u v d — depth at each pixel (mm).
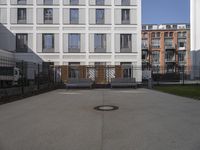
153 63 73188
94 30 36562
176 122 7324
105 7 36688
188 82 32938
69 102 12023
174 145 5195
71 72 32438
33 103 11688
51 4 36500
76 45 36625
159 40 74562
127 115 8445
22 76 16781
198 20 44594
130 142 5418
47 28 36438
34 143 5387
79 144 5297
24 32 36312
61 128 6648
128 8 36719
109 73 32969
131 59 36562
